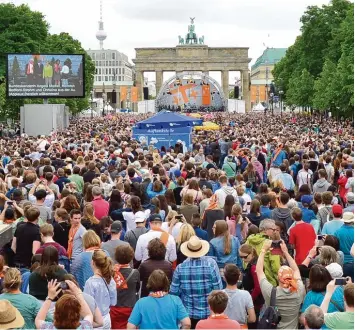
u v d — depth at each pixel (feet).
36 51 400.47
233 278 48.67
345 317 43.16
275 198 80.43
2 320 39.52
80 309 39.11
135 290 53.83
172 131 194.39
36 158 140.97
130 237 66.13
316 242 59.57
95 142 184.75
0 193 78.95
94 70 568.82
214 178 104.22
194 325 51.62
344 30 358.02
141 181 101.40
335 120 462.19
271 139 189.57
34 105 310.86
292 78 569.23
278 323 48.91
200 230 67.56
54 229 67.72
